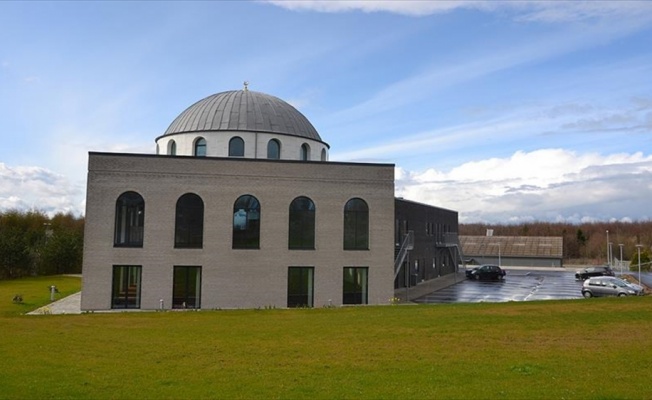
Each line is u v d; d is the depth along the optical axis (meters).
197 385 12.83
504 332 20.05
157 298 31.31
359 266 33.78
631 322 22.27
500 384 12.84
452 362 15.16
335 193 33.69
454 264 65.12
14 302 34.09
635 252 96.69
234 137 36.56
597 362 15.09
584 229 143.00
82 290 30.64
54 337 19.33
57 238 64.62
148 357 15.88
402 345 17.67
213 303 31.88
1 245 55.78
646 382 12.98
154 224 31.50
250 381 13.16
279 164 33.09
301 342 18.28
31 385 12.73
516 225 151.12
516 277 62.97
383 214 34.22
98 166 31.17
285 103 41.09
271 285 32.59
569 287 50.03
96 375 13.71
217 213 32.22
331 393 12.16
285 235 32.91
